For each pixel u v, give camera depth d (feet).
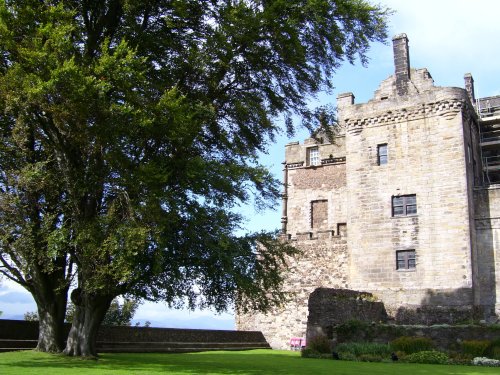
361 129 110.52
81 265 51.08
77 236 47.70
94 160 50.11
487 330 70.28
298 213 126.52
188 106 51.26
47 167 55.47
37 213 53.16
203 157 55.52
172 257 51.60
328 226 121.90
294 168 130.11
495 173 117.60
